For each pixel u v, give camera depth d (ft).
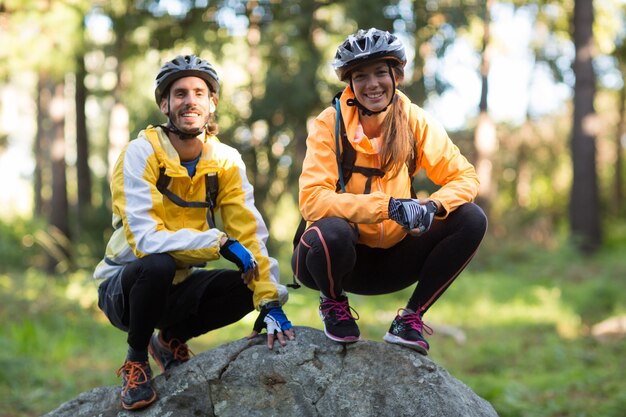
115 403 11.96
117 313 11.68
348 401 11.37
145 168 11.33
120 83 57.21
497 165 93.35
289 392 11.50
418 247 11.52
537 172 96.94
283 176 52.90
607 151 106.63
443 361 30.76
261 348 11.76
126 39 52.31
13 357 26.76
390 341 11.65
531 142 92.58
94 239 56.70
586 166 63.36
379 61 11.10
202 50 49.75
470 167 11.76
